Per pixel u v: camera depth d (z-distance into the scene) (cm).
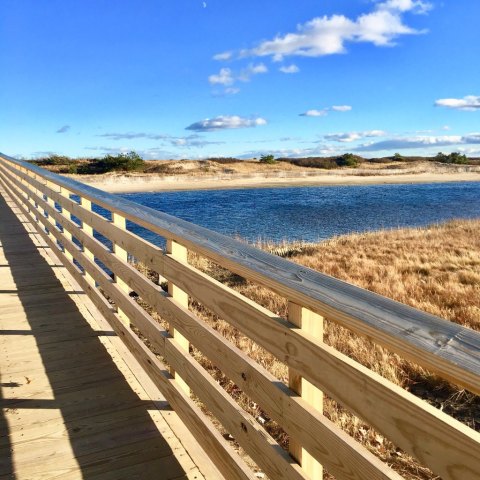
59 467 212
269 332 149
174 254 232
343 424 309
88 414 254
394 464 270
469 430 86
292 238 1681
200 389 201
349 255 1117
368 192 4762
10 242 752
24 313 415
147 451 222
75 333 369
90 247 396
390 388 102
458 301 650
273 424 308
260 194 4384
